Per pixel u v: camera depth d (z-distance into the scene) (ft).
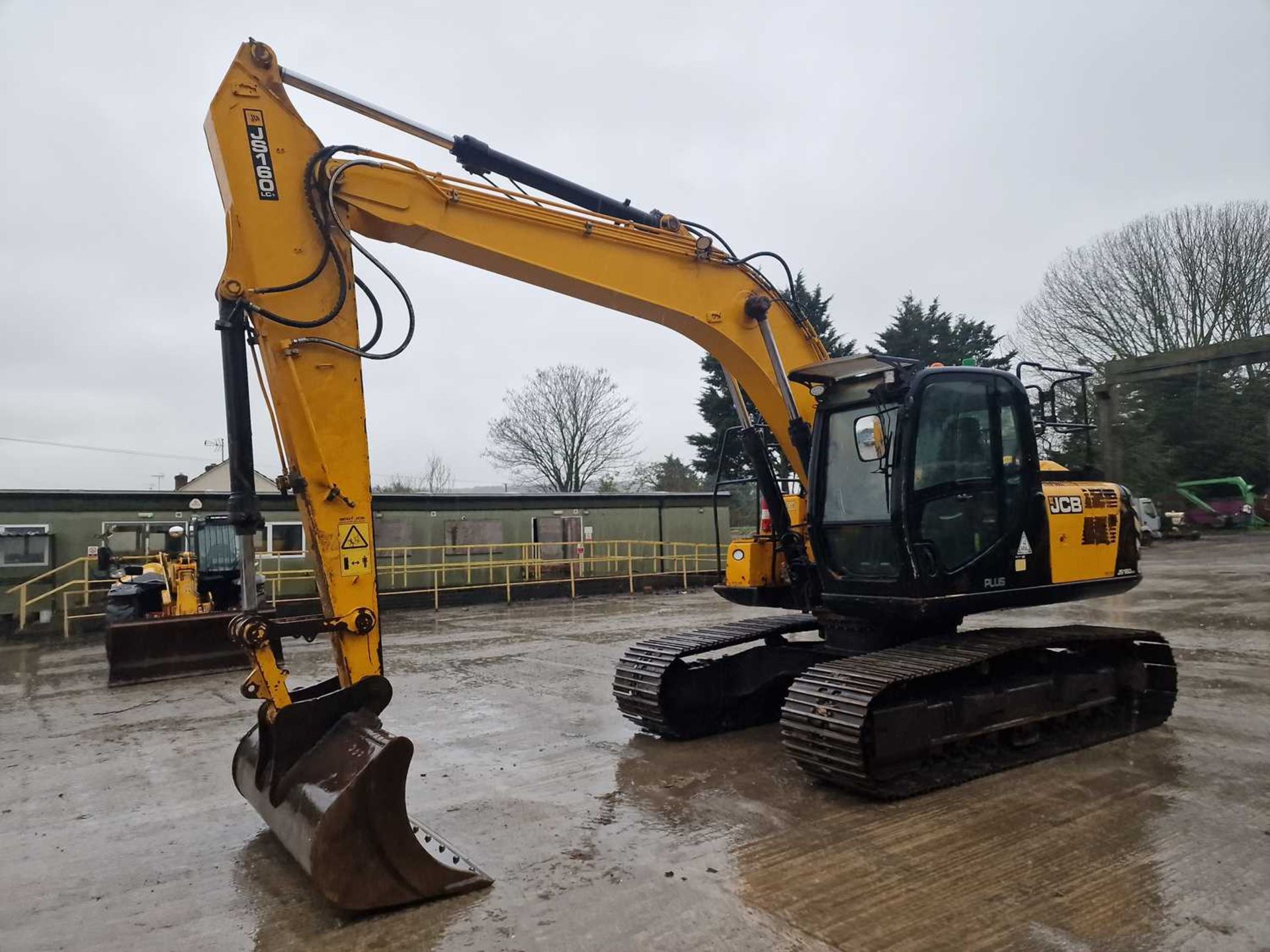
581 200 18.38
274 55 14.84
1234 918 11.23
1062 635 19.98
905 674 16.46
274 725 13.43
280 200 14.56
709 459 102.83
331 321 14.53
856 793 16.89
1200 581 53.78
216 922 12.21
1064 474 22.24
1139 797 16.03
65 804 18.21
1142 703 21.49
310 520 13.98
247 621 13.48
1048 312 90.38
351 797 12.08
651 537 70.59
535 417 141.08
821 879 12.83
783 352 21.11
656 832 15.11
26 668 38.70
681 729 21.65
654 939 11.15
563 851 14.35
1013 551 19.20
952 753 17.88
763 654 22.97
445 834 15.35
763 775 18.37
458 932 11.56
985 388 19.33
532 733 22.85
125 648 34.17
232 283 13.94
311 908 12.51
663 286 19.16
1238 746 19.47
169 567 43.88
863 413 19.17
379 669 14.34
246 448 13.94
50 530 51.65
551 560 64.90
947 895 12.10
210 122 14.57
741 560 22.21
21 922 12.48
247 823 16.53
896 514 17.80
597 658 35.53
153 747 23.02
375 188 15.57
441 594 59.47
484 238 16.74
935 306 115.75
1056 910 11.55
